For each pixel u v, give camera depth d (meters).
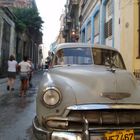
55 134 4.30
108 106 4.30
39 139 4.45
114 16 17.83
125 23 14.99
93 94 4.48
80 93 4.47
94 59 6.16
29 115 9.30
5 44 28.55
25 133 7.08
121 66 6.34
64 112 4.37
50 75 5.04
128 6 14.62
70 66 5.69
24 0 21.39
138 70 13.29
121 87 4.62
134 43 13.77
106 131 4.25
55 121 4.38
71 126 4.34
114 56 6.38
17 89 17.19
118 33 16.61
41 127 4.49
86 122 4.23
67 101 4.41
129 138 4.30
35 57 68.88
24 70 14.32
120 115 4.38
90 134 4.23
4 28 27.86
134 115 4.42
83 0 34.75
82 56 6.22
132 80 4.89
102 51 6.40
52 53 6.95
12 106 11.09
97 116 4.32
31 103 11.89
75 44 6.55
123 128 4.30
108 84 4.61
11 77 16.36
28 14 45.09
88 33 31.06
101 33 22.27
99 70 5.07
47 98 4.46
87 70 5.04
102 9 22.08
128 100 4.46
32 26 46.25
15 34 35.47
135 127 4.35
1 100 12.65
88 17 30.38
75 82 4.66
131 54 13.97
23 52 44.22
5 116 9.12
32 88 18.27
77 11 43.94
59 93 4.46
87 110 4.33
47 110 4.45
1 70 26.34
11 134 6.99
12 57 16.45
